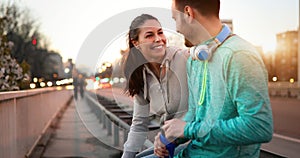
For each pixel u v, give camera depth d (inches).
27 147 249.9
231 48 62.4
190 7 67.1
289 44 2303.2
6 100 168.9
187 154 70.9
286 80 2310.5
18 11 1814.7
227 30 66.5
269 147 240.2
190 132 63.6
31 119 277.7
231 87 61.0
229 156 65.4
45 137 355.3
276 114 582.9
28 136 256.7
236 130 59.2
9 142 176.9
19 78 284.2
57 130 413.7
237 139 60.0
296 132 335.3
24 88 317.1
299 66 1376.7
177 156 71.7
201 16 67.1
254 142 60.0
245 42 64.3
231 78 60.9
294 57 2317.9
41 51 1845.5
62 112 732.7
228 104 62.6
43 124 393.4
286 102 909.2
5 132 166.1
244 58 60.7
